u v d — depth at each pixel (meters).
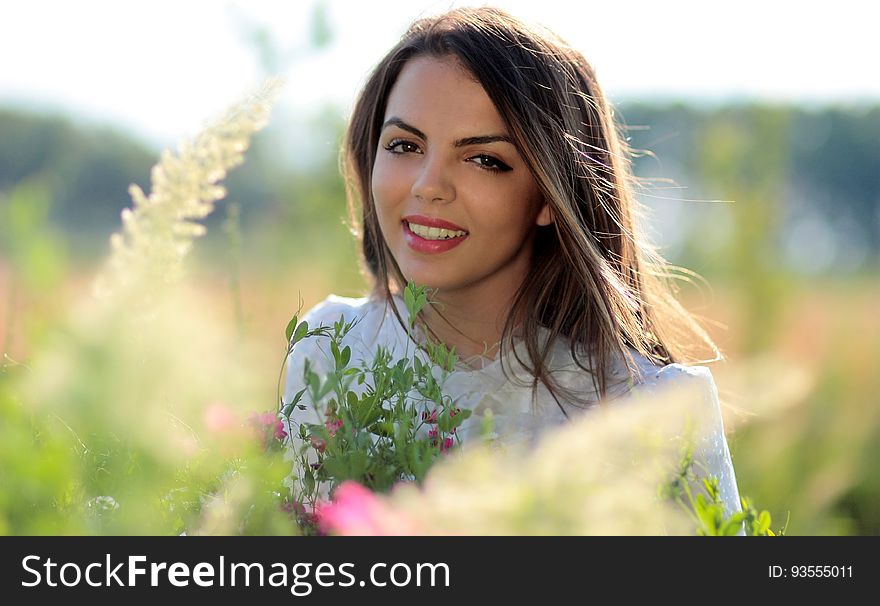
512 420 2.16
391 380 1.19
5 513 0.84
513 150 2.02
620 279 2.34
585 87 2.28
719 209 7.44
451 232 2.04
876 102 27.11
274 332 3.93
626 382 2.18
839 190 27.33
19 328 1.05
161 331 0.73
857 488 3.94
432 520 0.74
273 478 0.91
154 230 1.00
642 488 0.90
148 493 0.84
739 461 3.91
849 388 4.64
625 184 2.43
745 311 6.77
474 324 2.26
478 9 2.15
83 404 0.70
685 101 17.09
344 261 6.01
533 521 0.73
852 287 15.34
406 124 2.01
